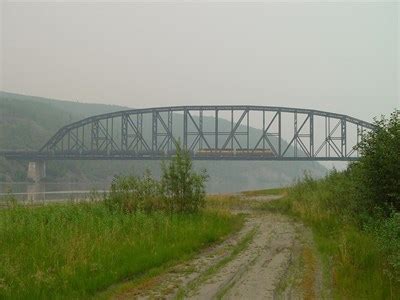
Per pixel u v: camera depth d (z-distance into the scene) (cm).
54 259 1245
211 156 11300
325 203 2502
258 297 1027
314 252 1534
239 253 1542
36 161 12506
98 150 12325
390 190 1598
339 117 12212
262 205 3281
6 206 2472
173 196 2445
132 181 2522
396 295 980
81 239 1435
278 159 11262
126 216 2022
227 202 3388
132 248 1430
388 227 1234
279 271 1274
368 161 1645
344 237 1460
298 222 2378
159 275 1220
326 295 1034
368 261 1238
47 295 991
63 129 13938
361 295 1008
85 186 10519
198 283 1142
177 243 1577
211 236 1788
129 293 1052
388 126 1648
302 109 12200
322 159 11425
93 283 1069
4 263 1183
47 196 5744
